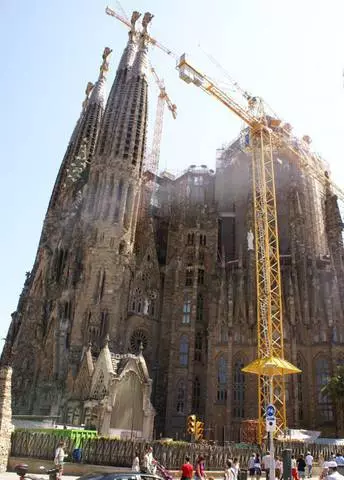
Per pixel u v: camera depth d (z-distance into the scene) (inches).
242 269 3538.4
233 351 3230.8
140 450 1476.4
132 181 3907.5
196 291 3595.0
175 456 1509.6
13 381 3612.2
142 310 3575.3
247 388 3085.6
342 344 3100.4
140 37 4857.3
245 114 3531.0
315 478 1731.1
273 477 1027.3
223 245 4077.3
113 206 3725.4
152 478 697.6
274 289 3065.9
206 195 4387.3
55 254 4037.9
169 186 4603.8
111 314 3297.2
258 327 2910.9
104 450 1515.7
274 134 3607.3
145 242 3890.3
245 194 4215.1
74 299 3469.5
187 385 3267.7
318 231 3976.4
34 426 2359.7
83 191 4293.8
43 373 3380.9
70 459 1528.1
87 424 2455.7
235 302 3449.8
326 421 2970.0
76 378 2800.2
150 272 3767.2
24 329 3836.1
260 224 3277.6
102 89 5851.4
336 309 3262.8
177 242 3929.6
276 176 4119.1
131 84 4372.5
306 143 4463.6
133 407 2581.2
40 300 3892.7
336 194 4239.7
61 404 2851.9
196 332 3516.2
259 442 2452.0
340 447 2118.6
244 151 3969.0
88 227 3745.1
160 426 3284.9
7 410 1443.2
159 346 3570.4
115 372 2640.3
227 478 1111.0
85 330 3203.7
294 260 3538.4
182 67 3358.8
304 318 3289.9
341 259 3464.6
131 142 4045.3
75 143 5438.0
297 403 2967.5
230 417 3011.8
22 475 939.3
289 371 2359.7
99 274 3427.7
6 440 1438.2
